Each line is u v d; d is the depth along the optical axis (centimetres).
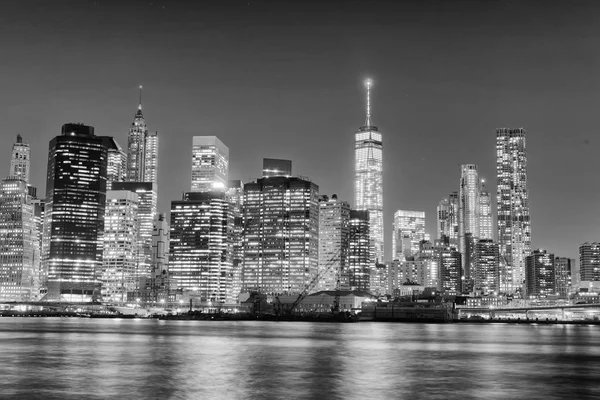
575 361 19438
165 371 15775
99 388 12925
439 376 15300
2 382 13750
